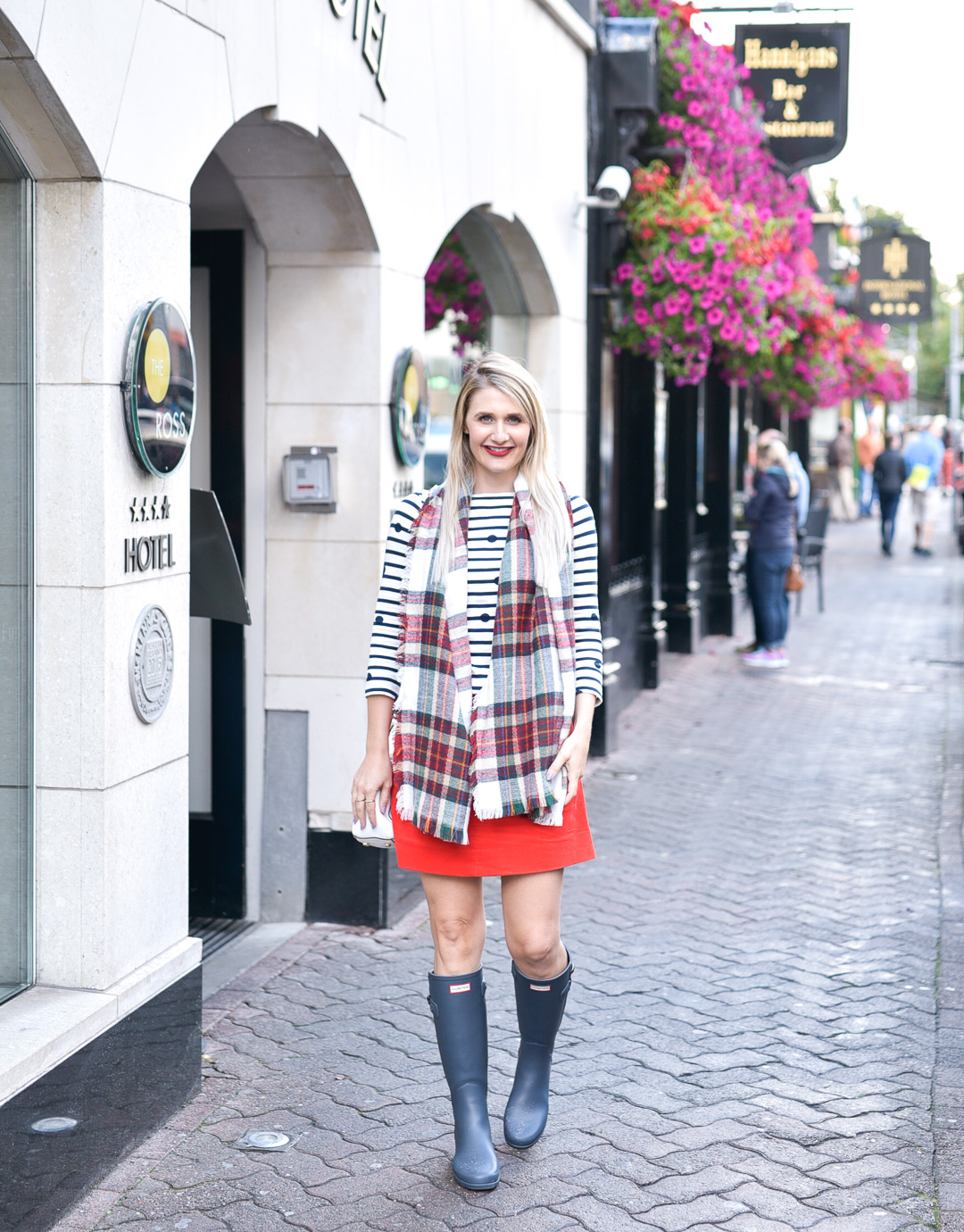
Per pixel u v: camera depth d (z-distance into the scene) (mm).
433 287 7816
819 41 9508
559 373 7793
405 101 5418
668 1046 4227
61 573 3367
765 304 8938
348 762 5355
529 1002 3494
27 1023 3234
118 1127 3463
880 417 37375
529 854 3268
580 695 3273
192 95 3766
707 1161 3506
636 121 8477
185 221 3752
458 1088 3412
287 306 5270
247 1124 3717
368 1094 3918
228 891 5488
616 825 6895
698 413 13023
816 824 6914
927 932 5273
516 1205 3287
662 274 8727
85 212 3291
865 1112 3779
